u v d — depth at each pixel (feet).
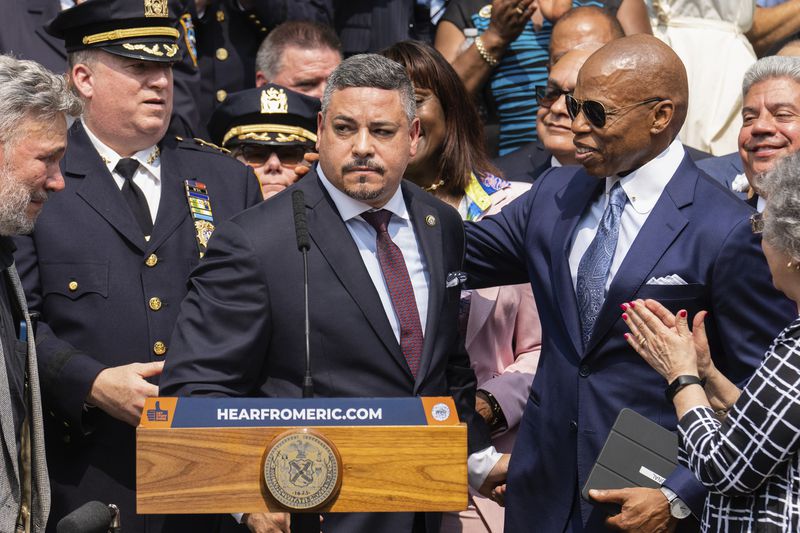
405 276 45.57
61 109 42.98
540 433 47.03
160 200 50.67
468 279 50.65
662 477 43.60
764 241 38.11
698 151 65.92
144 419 34.96
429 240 46.55
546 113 61.36
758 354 43.29
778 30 79.46
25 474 43.73
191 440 34.71
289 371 43.83
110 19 49.93
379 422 35.14
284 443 34.42
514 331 56.18
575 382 45.78
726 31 75.46
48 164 43.04
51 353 47.01
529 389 53.11
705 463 38.88
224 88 72.69
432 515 44.52
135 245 49.39
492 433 53.67
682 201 45.09
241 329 42.88
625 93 44.57
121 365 48.19
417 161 57.57
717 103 75.00
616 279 44.65
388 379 44.04
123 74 50.08
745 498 38.93
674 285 44.21
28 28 65.77
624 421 43.93
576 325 45.75
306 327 39.19
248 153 62.59
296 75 67.51
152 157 51.85
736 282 43.27
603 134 44.83
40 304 48.47
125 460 48.03
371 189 44.11
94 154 50.62
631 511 43.21
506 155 68.85
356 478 34.81
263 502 34.78
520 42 73.00
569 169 50.03
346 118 43.91
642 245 44.75
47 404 47.09
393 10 77.05
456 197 58.44
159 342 48.62
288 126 62.39
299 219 42.11
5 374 41.27
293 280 43.57
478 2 75.36
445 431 35.01
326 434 34.76
